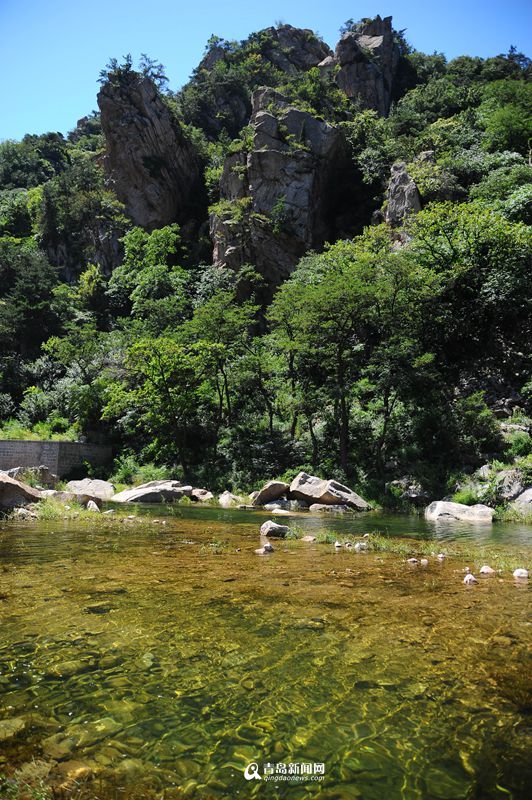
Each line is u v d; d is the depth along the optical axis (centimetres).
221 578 603
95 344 4194
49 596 501
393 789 218
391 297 2702
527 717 279
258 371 3119
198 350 3247
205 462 2975
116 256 6309
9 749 242
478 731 264
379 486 2319
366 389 3041
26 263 6003
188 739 253
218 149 7438
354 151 6016
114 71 6769
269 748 246
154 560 711
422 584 595
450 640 396
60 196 6925
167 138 6844
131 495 2164
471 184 4869
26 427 4019
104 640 382
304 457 2703
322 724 269
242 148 5572
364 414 2872
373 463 2528
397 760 238
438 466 2356
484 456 2298
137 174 6600
